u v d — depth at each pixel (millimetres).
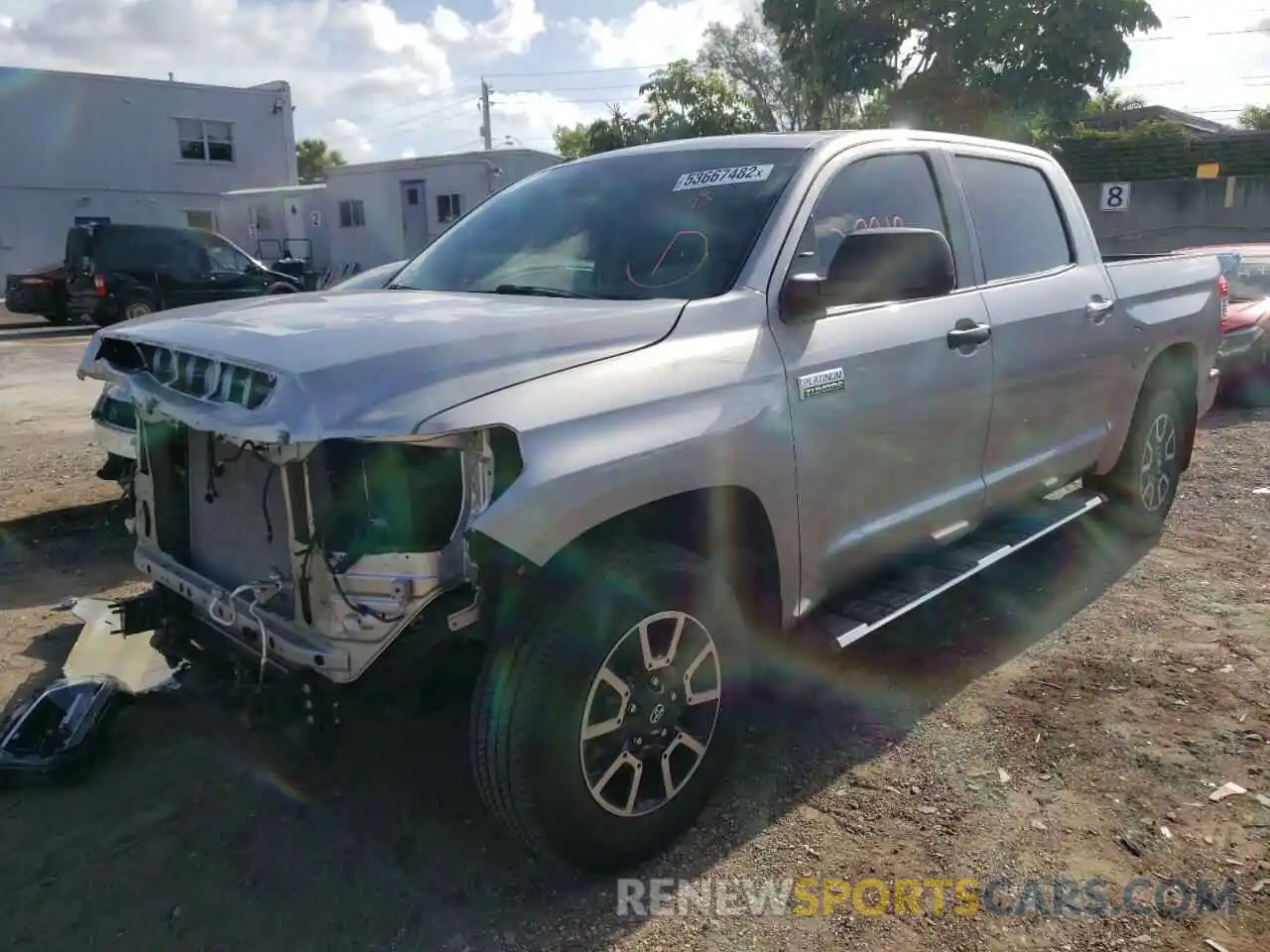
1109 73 21453
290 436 2326
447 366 2496
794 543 3205
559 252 3629
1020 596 4902
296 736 2676
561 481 2484
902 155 3959
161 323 3084
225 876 2877
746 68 41875
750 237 3312
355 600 2479
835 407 3273
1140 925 2658
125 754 3500
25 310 19891
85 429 8914
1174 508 6324
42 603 4797
